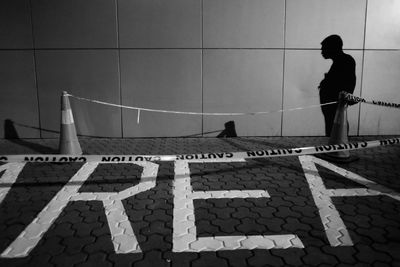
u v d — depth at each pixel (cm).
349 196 457
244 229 377
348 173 534
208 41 713
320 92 734
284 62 723
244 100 736
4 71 720
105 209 424
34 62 716
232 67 723
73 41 709
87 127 740
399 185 488
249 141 715
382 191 470
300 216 405
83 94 729
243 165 573
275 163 581
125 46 712
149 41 711
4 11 699
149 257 328
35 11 699
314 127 748
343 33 713
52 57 715
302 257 327
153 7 700
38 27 704
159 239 358
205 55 718
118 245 348
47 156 459
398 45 718
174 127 744
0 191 476
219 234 367
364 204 434
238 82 729
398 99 737
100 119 738
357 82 730
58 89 727
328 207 427
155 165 574
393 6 705
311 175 528
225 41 714
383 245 345
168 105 734
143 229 378
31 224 389
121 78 723
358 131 750
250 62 722
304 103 739
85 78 723
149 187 489
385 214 408
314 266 313
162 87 728
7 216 408
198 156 468
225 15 705
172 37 711
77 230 376
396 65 725
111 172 543
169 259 325
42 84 725
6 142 717
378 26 712
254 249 340
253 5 703
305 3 704
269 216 406
